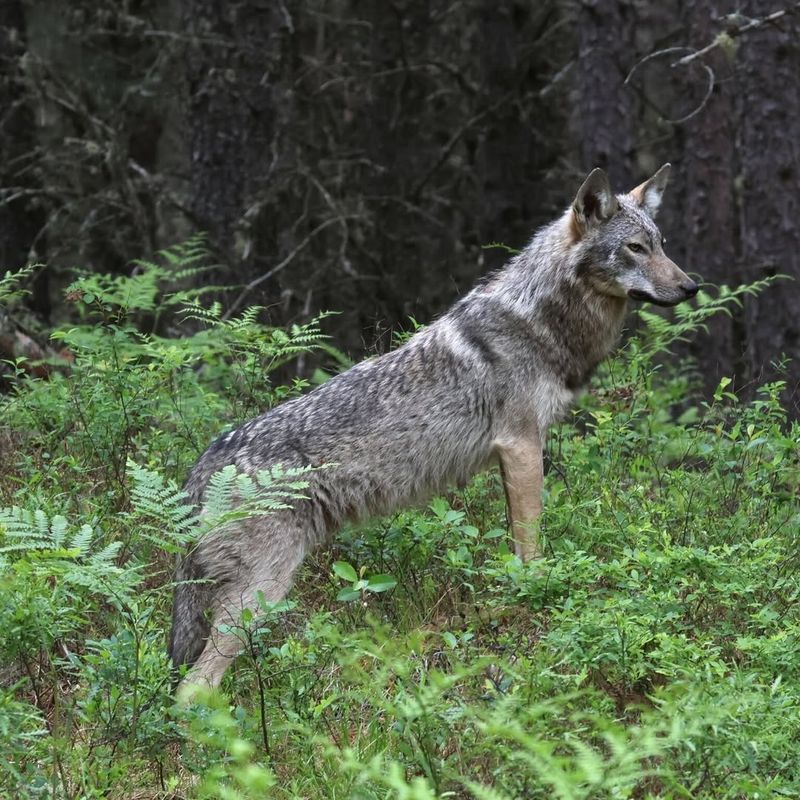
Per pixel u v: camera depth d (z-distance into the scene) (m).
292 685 8.30
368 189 34.25
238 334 13.55
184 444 12.47
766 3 17.98
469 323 11.09
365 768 6.09
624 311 11.65
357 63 33.06
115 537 10.80
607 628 8.12
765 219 18.11
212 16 25.17
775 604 9.48
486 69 31.33
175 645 9.44
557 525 10.73
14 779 7.03
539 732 6.89
